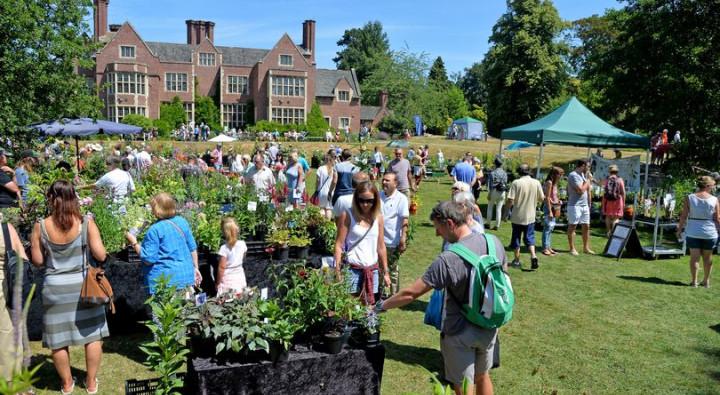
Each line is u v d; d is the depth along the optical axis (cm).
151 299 393
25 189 926
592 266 926
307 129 5297
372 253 495
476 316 337
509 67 4569
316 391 380
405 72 6234
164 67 5244
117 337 561
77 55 1847
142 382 367
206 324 363
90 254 427
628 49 2327
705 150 2103
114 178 850
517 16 4525
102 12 5334
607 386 484
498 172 1269
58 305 417
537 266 875
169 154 2492
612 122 2697
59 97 1800
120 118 4934
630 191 1341
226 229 547
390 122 6006
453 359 352
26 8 1675
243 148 3881
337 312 398
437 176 2536
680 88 2092
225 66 5456
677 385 487
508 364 525
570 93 4928
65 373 432
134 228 585
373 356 398
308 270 450
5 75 1641
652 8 2238
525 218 868
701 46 2109
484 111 7512
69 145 2392
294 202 962
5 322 346
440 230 358
